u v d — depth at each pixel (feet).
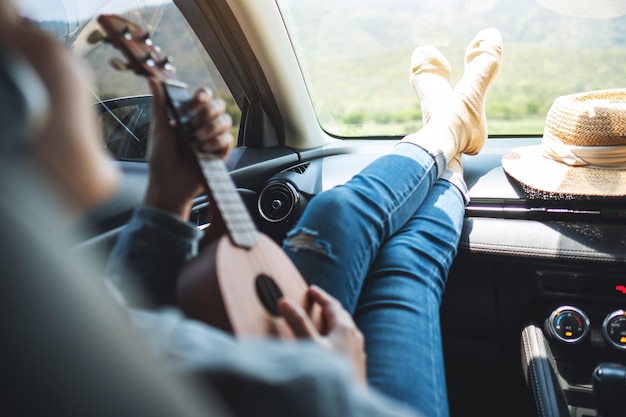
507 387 5.06
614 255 4.30
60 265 1.10
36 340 1.08
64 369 1.10
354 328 2.45
